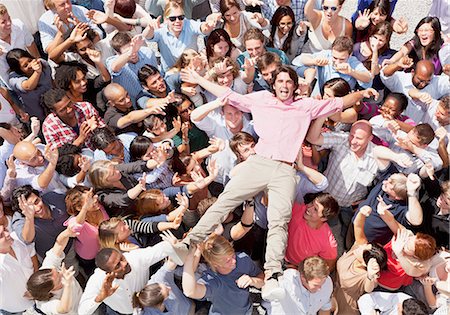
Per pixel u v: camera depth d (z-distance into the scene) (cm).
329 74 631
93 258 507
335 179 556
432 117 608
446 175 570
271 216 500
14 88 616
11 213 530
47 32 665
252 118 568
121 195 514
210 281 485
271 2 711
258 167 514
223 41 613
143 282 489
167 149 546
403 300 468
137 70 631
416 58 659
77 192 496
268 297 462
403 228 494
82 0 705
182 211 503
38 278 453
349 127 593
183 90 589
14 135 564
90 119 579
